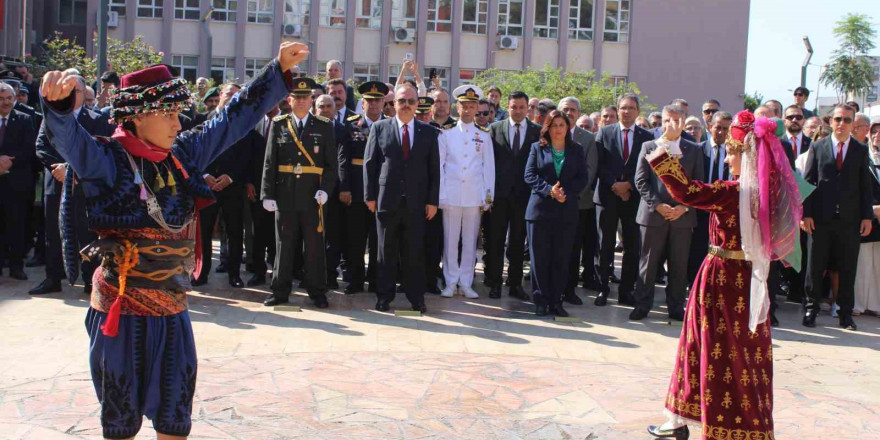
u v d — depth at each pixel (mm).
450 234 9422
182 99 3391
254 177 9273
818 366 7141
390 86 11125
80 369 6031
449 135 9367
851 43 31156
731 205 4605
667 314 8969
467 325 8039
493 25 32594
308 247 8391
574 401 5781
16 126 9070
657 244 8516
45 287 8422
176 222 3443
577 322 8383
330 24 31891
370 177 8484
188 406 3512
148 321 3416
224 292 9008
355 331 7582
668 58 34125
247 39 31391
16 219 9133
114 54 23375
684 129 9883
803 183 4852
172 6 30672
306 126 8297
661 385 6246
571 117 9500
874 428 5473
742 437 4516
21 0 22344
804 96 11961
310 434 4953
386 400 5645
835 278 9414
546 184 8438
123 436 3406
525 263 11977
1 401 5289
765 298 4512
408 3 32156
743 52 34469
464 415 5406
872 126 9852
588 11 33406
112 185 3305
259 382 5930
